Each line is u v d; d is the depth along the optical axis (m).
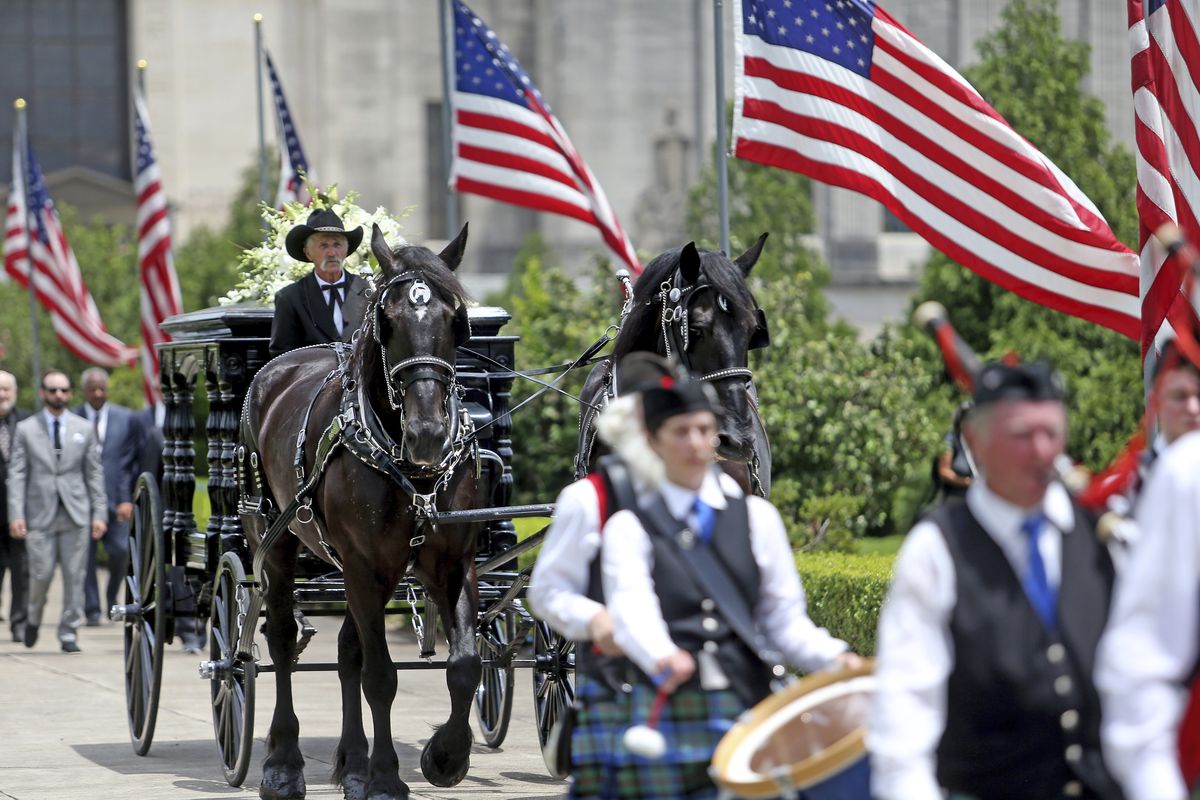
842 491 29.38
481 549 14.41
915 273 61.62
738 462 11.16
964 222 16.12
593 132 76.56
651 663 7.00
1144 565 5.59
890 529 34.53
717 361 11.16
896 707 5.95
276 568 13.23
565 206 23.81
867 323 74.19
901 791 5.83
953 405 36.09
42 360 56.06
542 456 31.11
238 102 78.38
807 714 6.73
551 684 14.11
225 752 13.82
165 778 14.20
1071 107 41.34
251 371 14.70
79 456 24.88
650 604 7.14
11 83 77.50
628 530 7.24
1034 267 16.02
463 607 11.95
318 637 25.86
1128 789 5.73
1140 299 14.73
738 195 56.34
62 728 17.33
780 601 7.42
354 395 11.98
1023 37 42.28
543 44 78.31
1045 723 6.03
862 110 16.44
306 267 15.89
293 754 13.00
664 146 76.69
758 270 51.12
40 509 24.64
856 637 17.20
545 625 13.58
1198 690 5.66
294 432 12.92
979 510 6.14
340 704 18.80
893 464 29.52
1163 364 6.93
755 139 16.77
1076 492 6.43
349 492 11.76
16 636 26.28
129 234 75.94
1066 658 6.01
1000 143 15.96
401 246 11.88
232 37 78.31
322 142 78.38
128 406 48.66
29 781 14.07
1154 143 13.85
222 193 78.12
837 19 16.52
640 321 11.62
